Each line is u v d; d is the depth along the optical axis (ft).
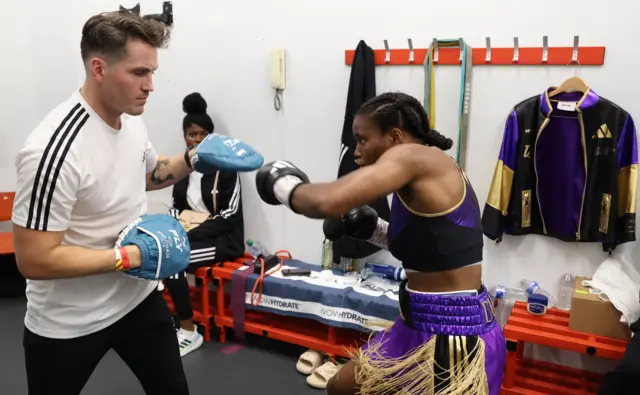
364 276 9.09
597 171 7.60
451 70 8.48
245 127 10.50
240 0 10.02
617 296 7.00
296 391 8.17
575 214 7.81
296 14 9.56
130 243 4.88
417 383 4.39
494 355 4.53
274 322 9.50
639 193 7.62
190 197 10.50
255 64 10.13
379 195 3.92
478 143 8.50
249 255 10.36
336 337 8.63
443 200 4.22
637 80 7.42
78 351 5.02
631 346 6.24
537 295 7.70
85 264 4.56
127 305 5.29
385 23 8.87
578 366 8.29
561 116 7.66
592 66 7.62
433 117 8.66
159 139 11.46
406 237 4.43
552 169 7.87
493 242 8.61
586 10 7.53
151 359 5.60
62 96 12.22
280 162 4.38
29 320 5.01
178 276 9.11
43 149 4.38
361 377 4.71
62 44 11.93
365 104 4.68
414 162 4.08
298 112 9.88
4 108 12.23
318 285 8.70
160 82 11.18
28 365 5.09
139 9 11.04
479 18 8.18
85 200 4.76
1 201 12.03
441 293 4.50
